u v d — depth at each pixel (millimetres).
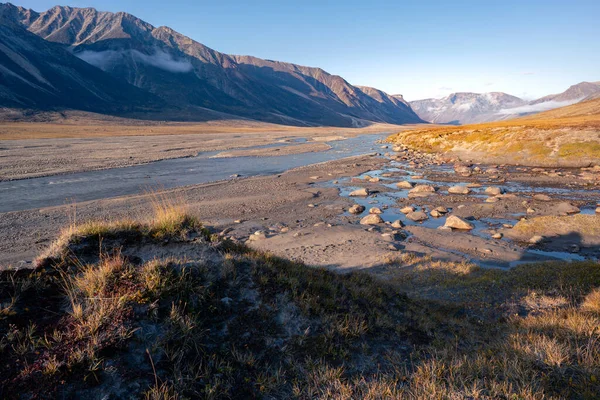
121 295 5734
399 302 9375
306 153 73750
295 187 36781
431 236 20875
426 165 54688
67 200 30406
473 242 19750
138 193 33562
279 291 7312
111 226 7633
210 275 6812
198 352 5328
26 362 4391
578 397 4973
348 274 10531
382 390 5195
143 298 5715
